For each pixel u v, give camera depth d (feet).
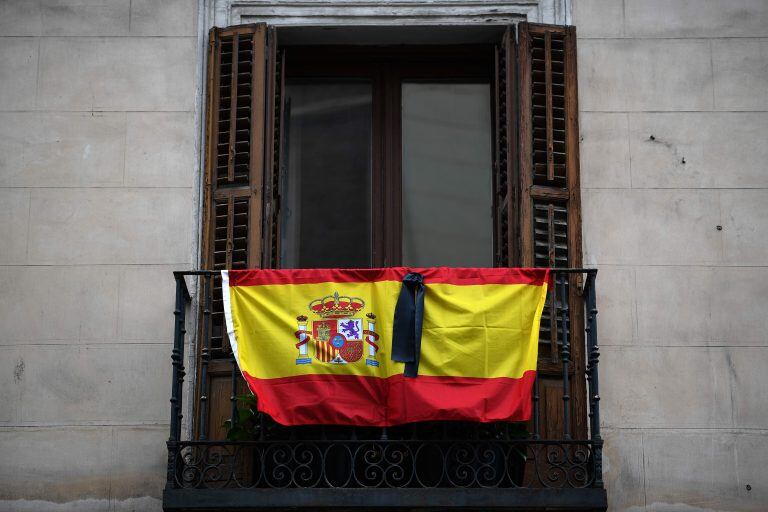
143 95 37.73
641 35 38.24
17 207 36.86
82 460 35.09
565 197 36.68
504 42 38.04
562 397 35.09
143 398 35.60
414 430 33.24
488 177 39.40
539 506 32.42
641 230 36.83
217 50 37.81
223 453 34.94
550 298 35.76
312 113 39.68
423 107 39.75
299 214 39.06
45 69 37.88
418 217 39.06
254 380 33.68
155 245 36.65
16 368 35.73
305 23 38.50
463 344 33.76
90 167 37.19
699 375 35.76
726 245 36.76
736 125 37.60
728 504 34.78
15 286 36.35
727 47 38.17
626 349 35.91
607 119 37.60
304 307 34.22
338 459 34.42
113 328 36.06
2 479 34.91
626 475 34.99
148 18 38.29
